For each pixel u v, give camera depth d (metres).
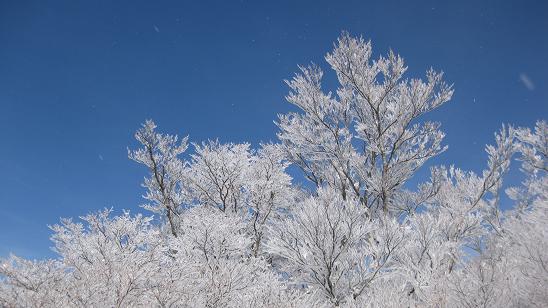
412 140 9.35
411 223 6.77
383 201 9.20
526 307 4.84
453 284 4.91
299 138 9.84
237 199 10.36
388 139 9.64
